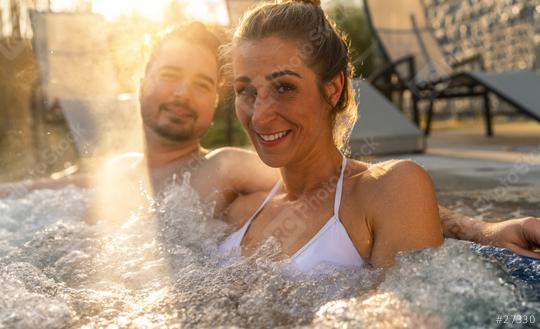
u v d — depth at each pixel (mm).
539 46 7254
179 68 1853
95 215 1906
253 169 1694
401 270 1052
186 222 1661
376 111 3770
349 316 915
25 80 4875
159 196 1867
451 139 5117
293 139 1248
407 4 6039
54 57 4598
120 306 1104
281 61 1207
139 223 1711
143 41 2037
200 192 1767
